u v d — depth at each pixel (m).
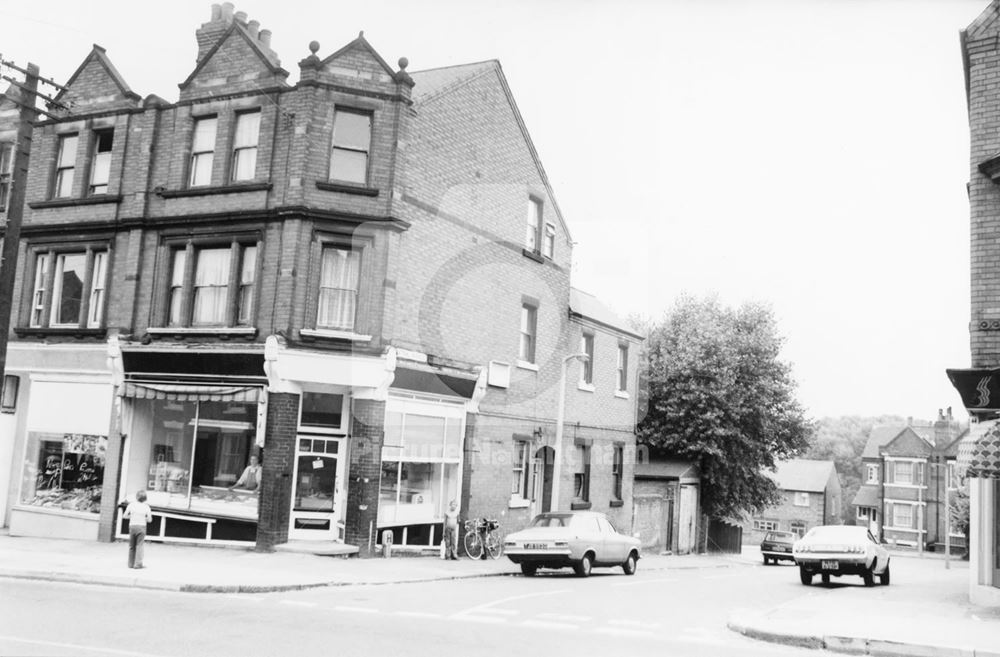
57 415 20.11
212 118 19.50
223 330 18.22
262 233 18.27
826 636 9.80
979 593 13.45
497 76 22.44
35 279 21.28
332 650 8.06
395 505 18.80
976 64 14.60
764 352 35.03
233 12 21.09
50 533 19.70
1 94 19.98
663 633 10.30
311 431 18.02
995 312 13.92
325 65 18.42
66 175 21.34
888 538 68.88
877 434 75.12
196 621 9.55
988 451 12.62
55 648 7.64
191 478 18.53
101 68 20.98
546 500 24.45
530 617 11.14
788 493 71.88
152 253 19.53
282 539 17.48
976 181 14.34
